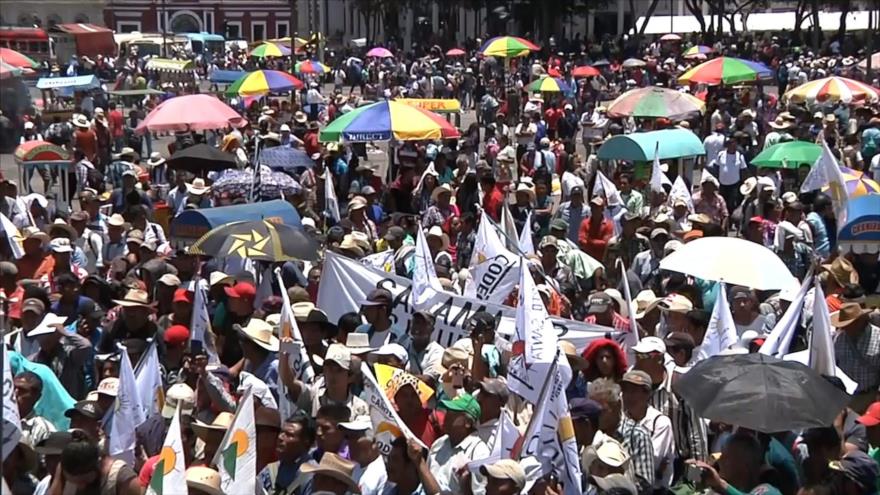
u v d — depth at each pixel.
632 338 14.86
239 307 15.54
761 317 16.06
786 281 15.91
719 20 99.12
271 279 18.17
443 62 84.12
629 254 21.09
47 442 10.87
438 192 23.44
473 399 11.58
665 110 33.47
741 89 50.50
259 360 13.90
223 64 89.06
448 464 11.40
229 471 10.41
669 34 101.44
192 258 18.77
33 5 115.81
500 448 11.20
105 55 89.88
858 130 36.00
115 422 11.88
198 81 80.00
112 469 10.41
